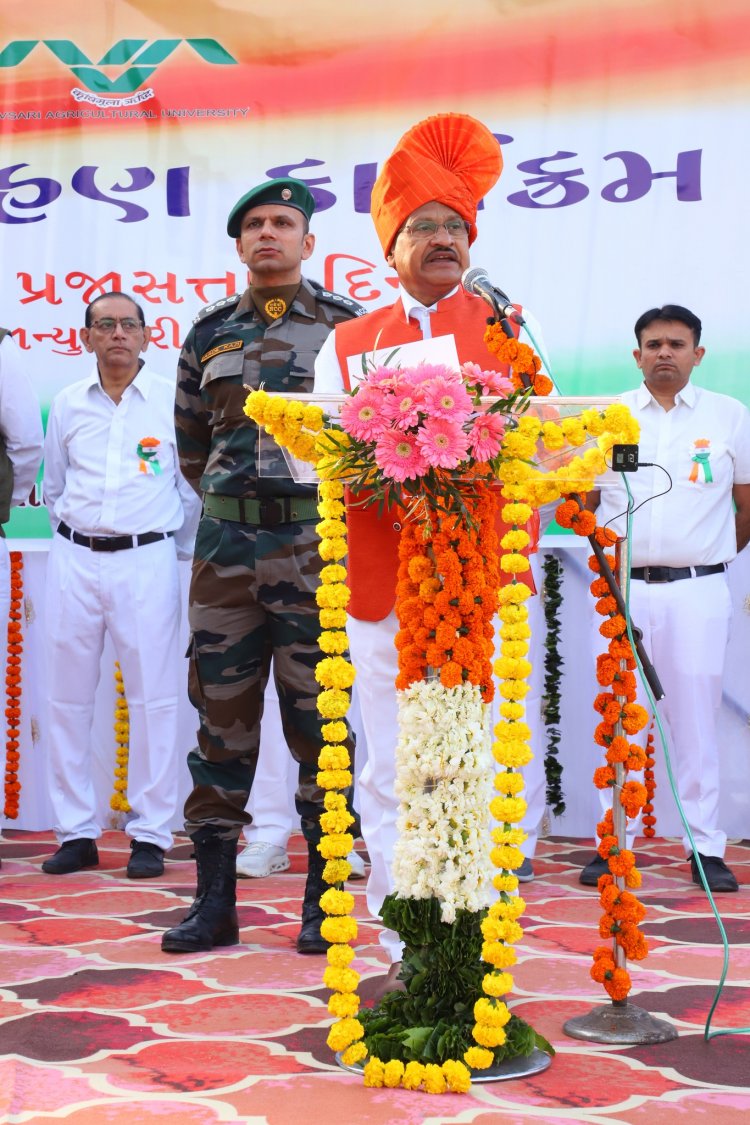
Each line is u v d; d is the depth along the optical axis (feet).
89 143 18.45
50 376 18.61
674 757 15.96
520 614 8.00
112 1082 8.14
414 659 8.23
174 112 18.35
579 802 18.07
